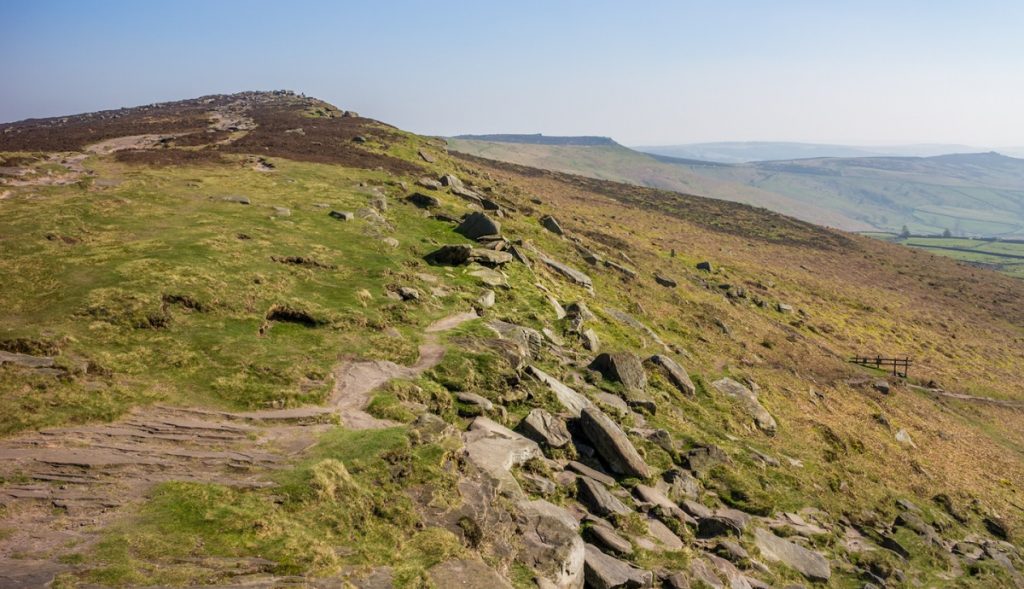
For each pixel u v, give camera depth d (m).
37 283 20.28
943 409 47.28
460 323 25.36
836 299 77.81
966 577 22.05
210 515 10.81
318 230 32.50
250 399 16.67
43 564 8.89
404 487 13.20
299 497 11.83
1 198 30.42
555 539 13.40
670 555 15.64
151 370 17.05
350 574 10.27
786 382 40.03
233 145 59.19
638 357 30.16
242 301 21.62
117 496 11.03
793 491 24.38
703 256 80.94
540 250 46.97
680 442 24.16
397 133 87.88
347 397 17.70
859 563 20.59
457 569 11.14
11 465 11.49
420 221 40.38
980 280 118.69
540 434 18.78
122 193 33.78
